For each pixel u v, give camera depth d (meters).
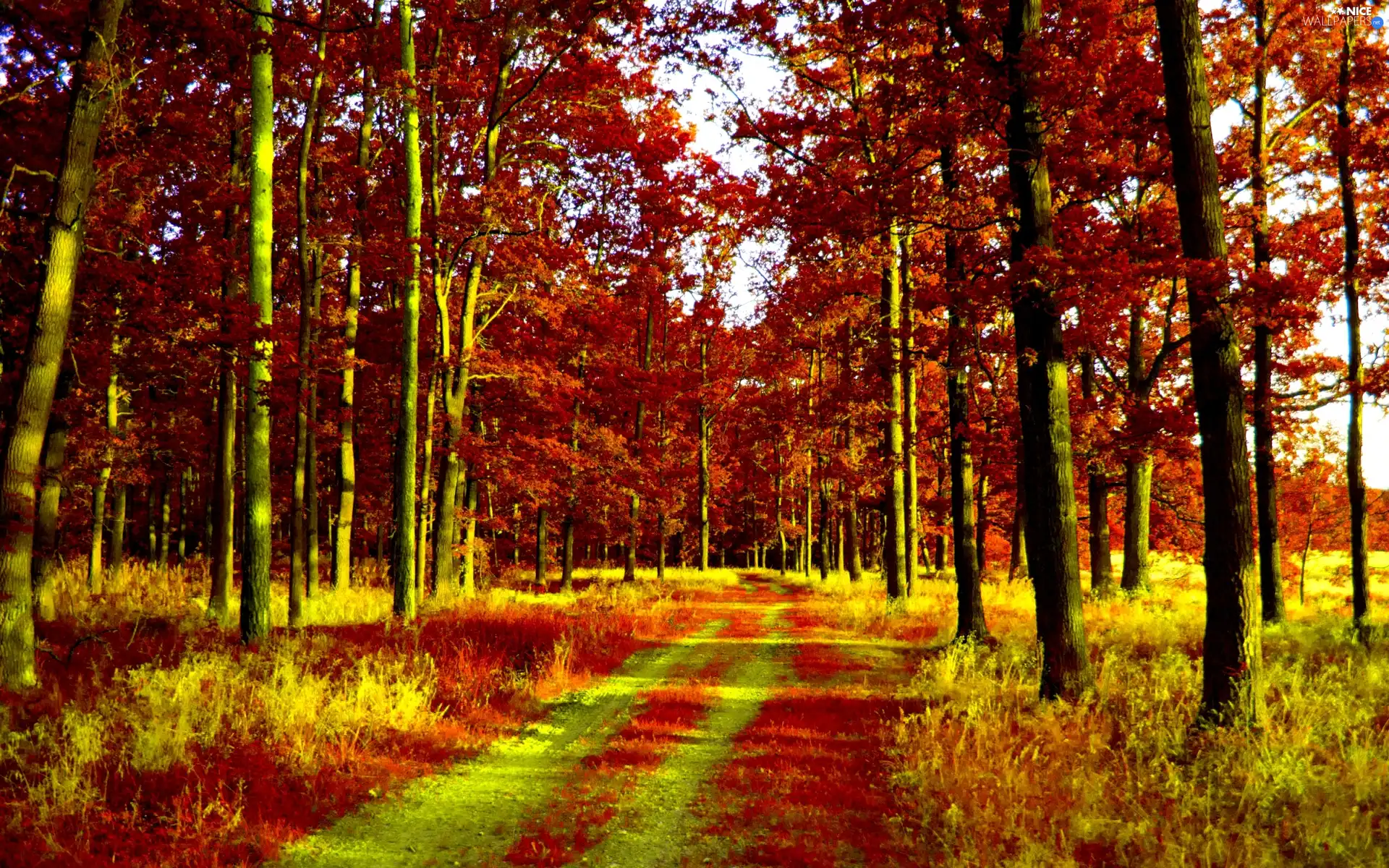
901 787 6.73
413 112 17.05
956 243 13.91
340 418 18.72
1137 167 12.07
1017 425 14.09
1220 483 7.46
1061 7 10.24
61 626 13.16
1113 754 6.95
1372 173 14.00
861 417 20.42
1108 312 11.95
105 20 9.48
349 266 20.45
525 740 8.80
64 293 9.24
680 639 16.64
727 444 45.28
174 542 39.62
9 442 8.81
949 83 10.27
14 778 6.05
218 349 13.54
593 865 5.36
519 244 21.36
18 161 13.36
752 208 15.44
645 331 35.72
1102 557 21.62
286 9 16.09
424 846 5.70
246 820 5.75
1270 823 5.40
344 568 20.50
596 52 21.34
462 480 27.78
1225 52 15.27
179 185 16.52
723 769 7.50
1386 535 34.38
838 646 15.12
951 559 43.12
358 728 7.83
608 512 34.31
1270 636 12.68
